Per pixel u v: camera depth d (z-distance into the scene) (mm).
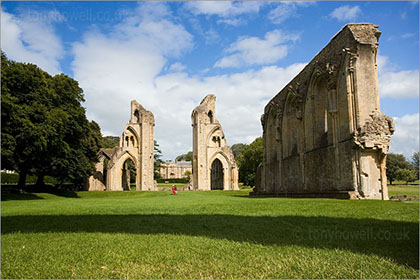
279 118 37688
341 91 23859
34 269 6152
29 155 35312
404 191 30109
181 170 159125
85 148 52875
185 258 6641
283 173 36781
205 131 68938
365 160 21641
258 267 6031
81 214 14727
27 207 20531
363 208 13992
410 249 6969
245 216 12523
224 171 68312
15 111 31672
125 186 71062
